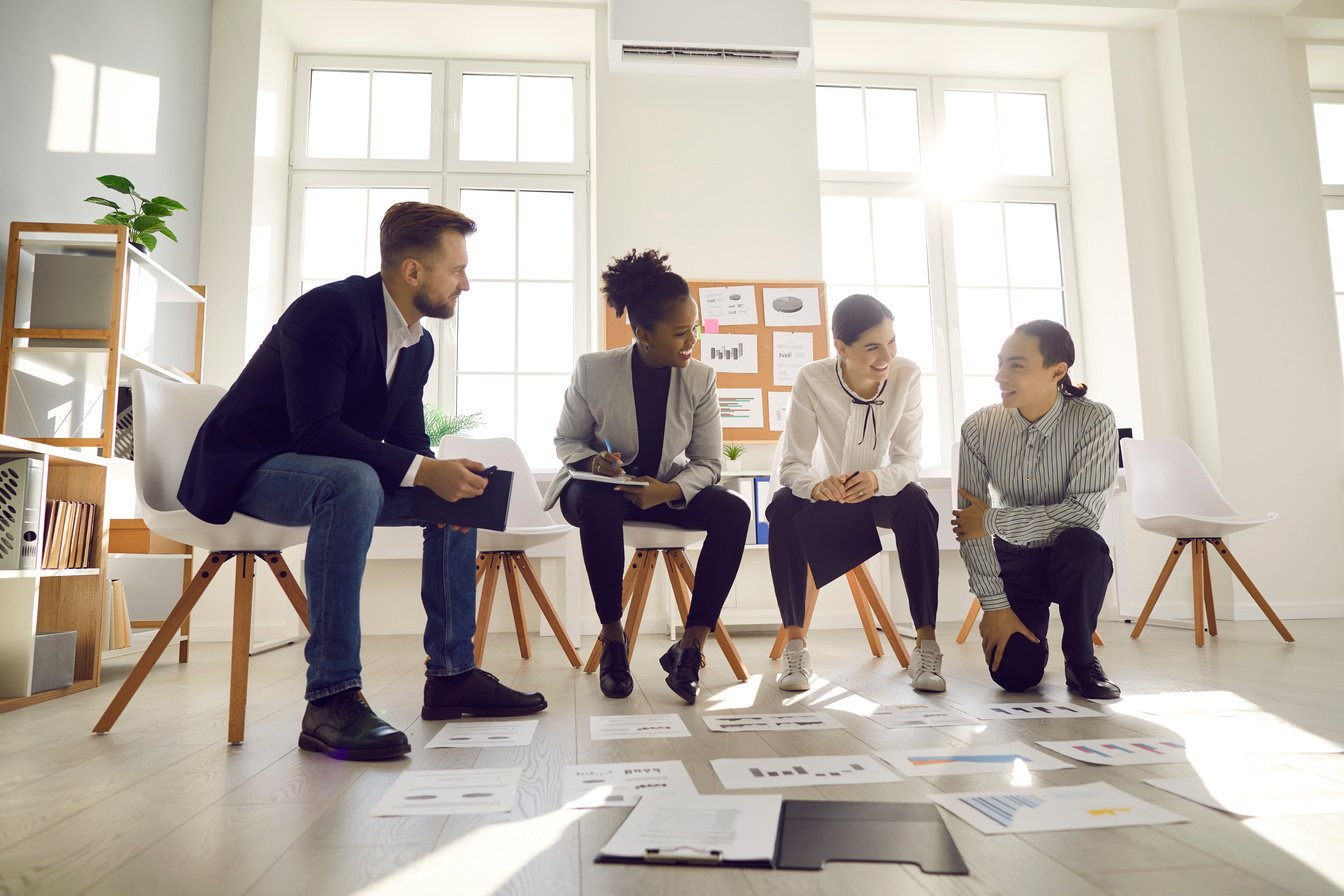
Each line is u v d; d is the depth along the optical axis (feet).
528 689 7.25
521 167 15.29
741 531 7.02
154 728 5.74
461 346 14.83
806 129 14.47
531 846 3.22
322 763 4.65
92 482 8.14
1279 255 14.71
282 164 14.61
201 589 5.61
